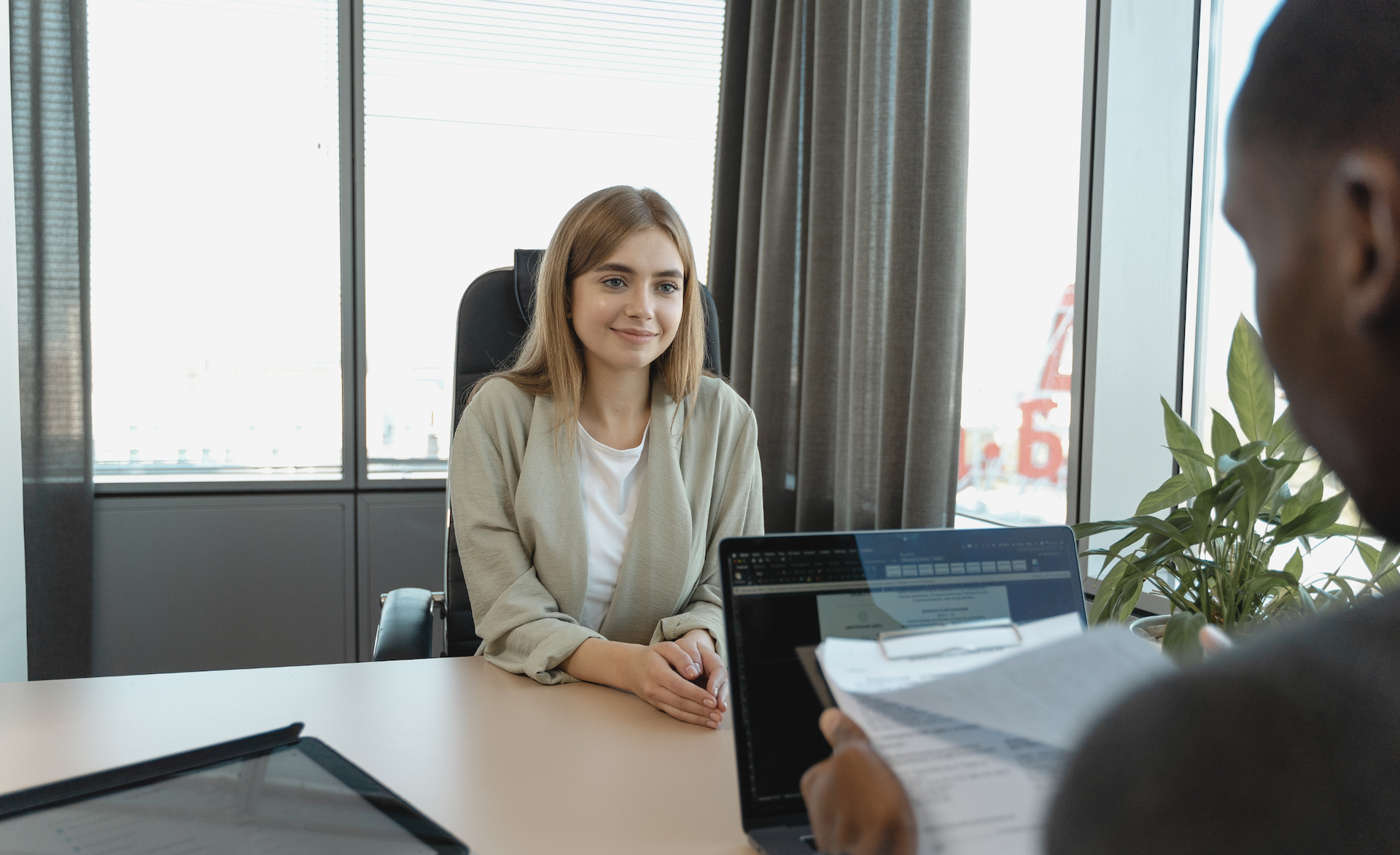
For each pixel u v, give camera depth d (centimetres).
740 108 245
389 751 79
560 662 102
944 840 39
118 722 84
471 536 121
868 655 52
